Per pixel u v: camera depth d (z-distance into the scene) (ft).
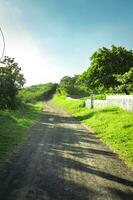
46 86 481.05
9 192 27.37
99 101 143.74
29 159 41.39
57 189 28.81
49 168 36.91
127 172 36.86
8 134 63.21
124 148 51.93
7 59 111.24
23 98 246.47
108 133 69.67
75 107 177.06
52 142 57.62
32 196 26.50
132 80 111.96
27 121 93.30
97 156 45.75
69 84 368.89
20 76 114.32
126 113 99.81
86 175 34.53
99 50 151.33
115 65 147.13
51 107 203.00
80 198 26.63
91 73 150.00
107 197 27.32
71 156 44.93
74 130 79.56
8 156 42.52
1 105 110.52
